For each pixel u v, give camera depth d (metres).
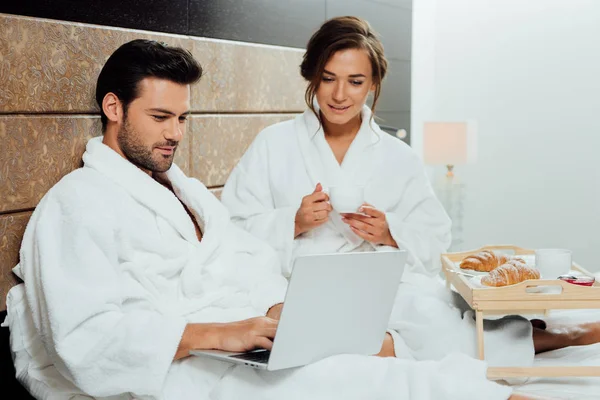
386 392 1.65
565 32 4.38
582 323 2.23
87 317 1.65
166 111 1.89
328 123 2.49
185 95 1.93
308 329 1.64
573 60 4.37
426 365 1.69
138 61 1.87
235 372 1.73
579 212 4.41
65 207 1.73
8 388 1.96
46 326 1.71
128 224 1.82
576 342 2.19
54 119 2.03
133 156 1.92
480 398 1.62
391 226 2.35
